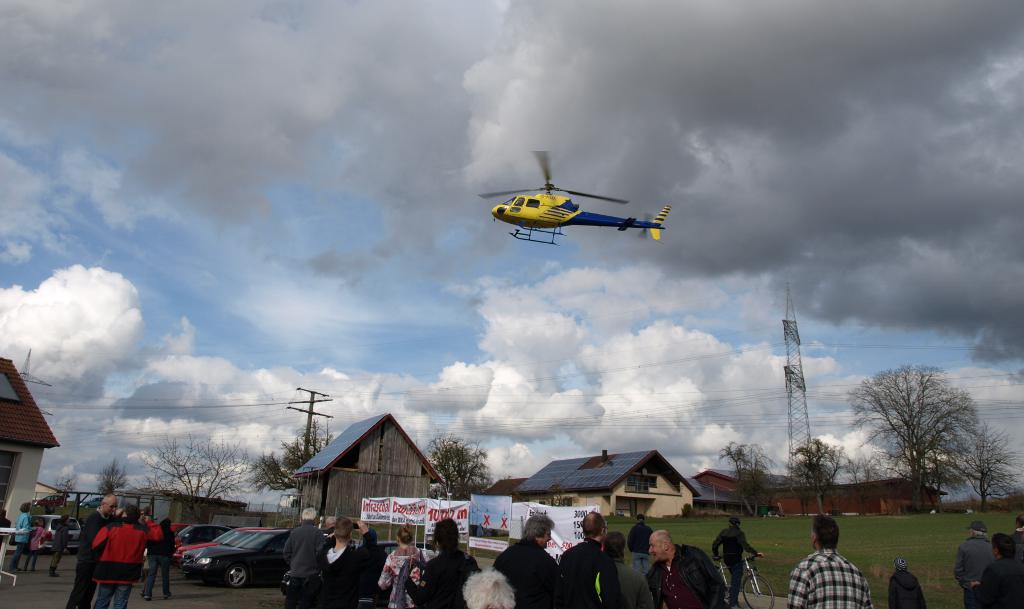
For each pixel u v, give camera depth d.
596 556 6.48
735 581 14.51
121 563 10.73
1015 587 7.78
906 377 71.44
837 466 76.62
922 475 69.12
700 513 74.19
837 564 5.88
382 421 47.28
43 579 18.27
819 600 5.79
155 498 37.66
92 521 11.41
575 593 6.38
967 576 10.55
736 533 14.77
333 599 8.43
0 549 16.11
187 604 14.90
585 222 28.41
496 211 27.69
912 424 69.62
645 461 76.38
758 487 79.31
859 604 5.76
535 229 28.00
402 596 8.74
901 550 32.09
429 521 21.11
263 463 68.75
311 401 56.50
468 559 7.39
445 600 7.11
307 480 48.81
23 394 29.34
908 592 9.69
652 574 7.64
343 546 8.60
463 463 77.38
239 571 18.25
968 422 68.56
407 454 47.75
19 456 27.59
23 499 27.41
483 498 18.95
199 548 19.17
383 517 23.98
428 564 7.28
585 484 77.00
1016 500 72.44
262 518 43.34
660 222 32.47
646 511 76.88
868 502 82.00
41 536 20.41
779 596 17.08
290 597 10.67
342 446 45.94
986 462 72.69
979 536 10.75
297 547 10.78
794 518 64.69
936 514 65.50
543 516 7.03
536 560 6.68
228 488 47.66
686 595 7.21
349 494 44.97
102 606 10.70
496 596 4.71
